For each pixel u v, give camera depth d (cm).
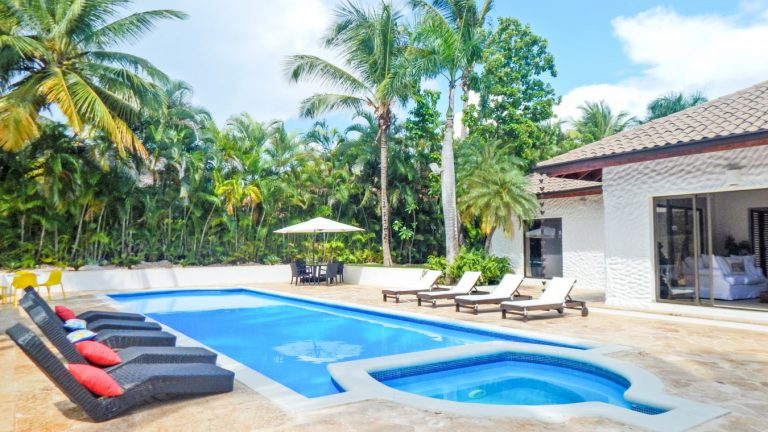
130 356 531
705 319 949
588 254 1594
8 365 646
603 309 1101
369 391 507
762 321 891
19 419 436
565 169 1154
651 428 399
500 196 1520
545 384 652
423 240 2541
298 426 410
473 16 1788
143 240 2014
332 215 2394
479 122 2511
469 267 1521
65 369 409
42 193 1698
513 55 2758
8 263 1689
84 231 1886
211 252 2141
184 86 2444
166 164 2027
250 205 2164
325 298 1432
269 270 2059
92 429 410
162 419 431
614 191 1139
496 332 872
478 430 398
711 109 1101
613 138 1201
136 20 1706
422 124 2253
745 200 1446
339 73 1988
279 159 2344
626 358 645
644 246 1084
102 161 1839
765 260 1415
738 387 517
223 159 2191
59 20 1605
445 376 677
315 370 722
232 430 403
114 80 1720
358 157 2328
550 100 2719
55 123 1797
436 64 1659
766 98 1023
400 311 1137
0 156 1662
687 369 590
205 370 509
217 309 1395
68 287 1680
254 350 859
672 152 962
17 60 1591
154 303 1518
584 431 395
